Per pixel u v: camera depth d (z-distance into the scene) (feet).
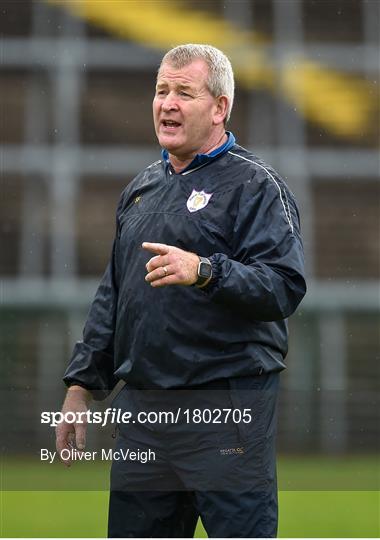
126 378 33.04
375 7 114.83
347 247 110.73
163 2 113.39
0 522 57.98
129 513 33.55
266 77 113.60
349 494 75.72
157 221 32.71
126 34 112.06
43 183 107.86
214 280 30.30
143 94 111.75
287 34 114.32
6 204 106.52
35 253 105.91
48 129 109.50
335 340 93.81
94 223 107.55
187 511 34.12
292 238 31.68
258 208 31.91
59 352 90.84
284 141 112.78
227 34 114.21
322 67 113.70
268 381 32.45
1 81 110.01
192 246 32.12
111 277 35.37
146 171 34.91
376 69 114.11
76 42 111.55
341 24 114.21
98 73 111.04
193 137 33.06
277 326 32.94
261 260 31.40
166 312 31.89
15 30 110.73
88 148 109.29
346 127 112.68
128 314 32.76
